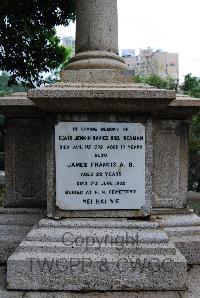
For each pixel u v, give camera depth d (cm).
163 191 445
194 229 417
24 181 445
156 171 444
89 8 434
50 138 370
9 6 1068
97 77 408
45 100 349
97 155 370
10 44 1198
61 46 1277
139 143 371
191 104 424
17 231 410
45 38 1223
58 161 369
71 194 369
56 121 368
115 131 370
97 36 432
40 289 325
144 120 372
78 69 420
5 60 1248
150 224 358
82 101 351
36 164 445
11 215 429
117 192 370
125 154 371
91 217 369
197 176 1274
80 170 369
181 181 446
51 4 1147
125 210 371
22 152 445
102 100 350
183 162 447
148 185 372
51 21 1208
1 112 437
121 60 439
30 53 1244
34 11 1148
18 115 440
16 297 310
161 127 443
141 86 383
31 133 444
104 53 426
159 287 324
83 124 368
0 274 367
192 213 443
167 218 426
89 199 369
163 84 1691
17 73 1290
